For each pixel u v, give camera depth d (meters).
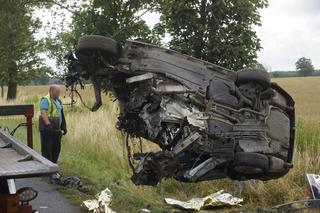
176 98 6.25
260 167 6.17
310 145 10.05
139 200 8.45
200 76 6.33
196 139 6.05
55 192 8.62
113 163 11.41
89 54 6.09
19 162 4.54
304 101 32.06
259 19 10.24
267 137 6.40
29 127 7.62
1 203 4.48
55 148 9.59
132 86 6.36
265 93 6.35
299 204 7.73
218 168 6.36
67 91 6.54
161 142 6.32
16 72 34.19
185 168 6.31
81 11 15.66
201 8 10.23
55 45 26.89
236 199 8.52
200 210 8.16
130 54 6.20
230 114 6.30
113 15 15.27
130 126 6.54
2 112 7.43
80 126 14.05
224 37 10.15
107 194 7.97
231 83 6.36
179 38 10.48
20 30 22.89
